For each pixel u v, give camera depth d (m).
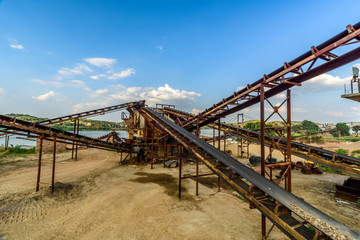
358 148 35.69
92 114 27.02
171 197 14.03
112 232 9.22
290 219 6.61
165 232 9.27
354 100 13.36
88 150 37.84
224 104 14.31
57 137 15.95
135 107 28.70
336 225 5.53
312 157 15.16
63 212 11.23
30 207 11.69
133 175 20.64
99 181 18.05
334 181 18.56
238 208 12.12
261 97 9.59
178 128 16.81
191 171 22.88
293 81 9.47
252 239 8.70
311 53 8.05
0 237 8.54
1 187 15.15
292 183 17.84
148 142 29.30
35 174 19.58
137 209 11.88
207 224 10.06
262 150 8.97
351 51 6.83
